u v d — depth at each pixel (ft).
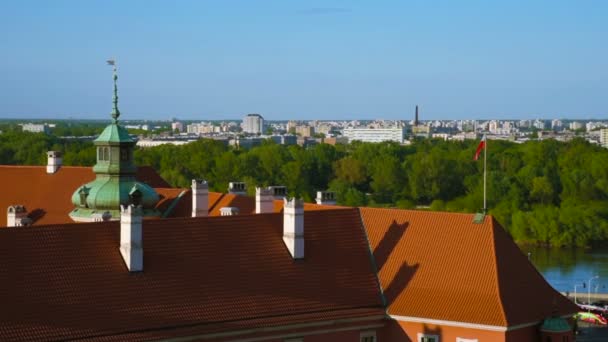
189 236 323.98
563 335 329.52
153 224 317.83
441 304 332.80
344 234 359.66
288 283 331.98
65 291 289.12
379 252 357.61
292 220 341.21
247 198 422.41
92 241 304.50
